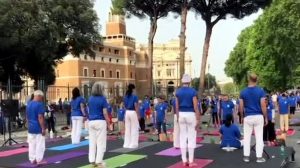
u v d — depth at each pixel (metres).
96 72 104.81
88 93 33.69
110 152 13.38
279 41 47.66
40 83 28.42
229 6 34.00
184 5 31.50
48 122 22.11
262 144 11.07
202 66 34.75
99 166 10.91
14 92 35.16
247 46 81.38
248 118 10.96
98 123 10.82
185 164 10.98
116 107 28.08
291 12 39.47
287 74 65.31
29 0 42.75
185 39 31.52
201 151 13.16
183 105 10.84
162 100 20.17
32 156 11.70
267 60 65.44
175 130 13.95
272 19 45.38
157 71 152.62
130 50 119.12
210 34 34.72
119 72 114.25
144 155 12.78
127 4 35.59
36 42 42.56
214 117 26.52
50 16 45.91
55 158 12.60
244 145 11.24
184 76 10.95
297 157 13.74
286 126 21.19
